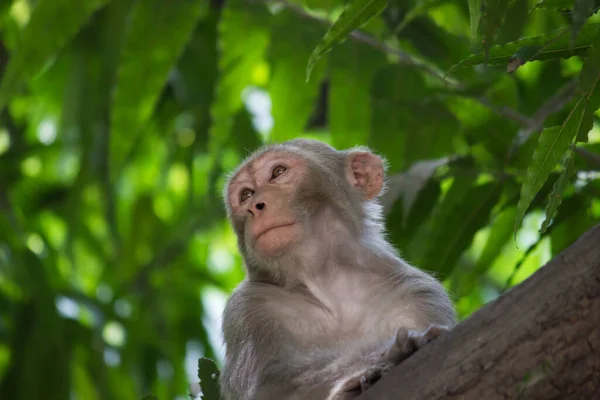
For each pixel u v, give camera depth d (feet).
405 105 41.27
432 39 42.68
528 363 21.48
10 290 60.44
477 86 37.37
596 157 35.94
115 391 60.80
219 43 44.52
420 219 37.32
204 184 63.93
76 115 59.21
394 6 42.73
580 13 20.59
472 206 36.52
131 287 61.52
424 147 41.24
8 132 63.72
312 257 33.19
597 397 21.36
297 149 35.24
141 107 42.96
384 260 33.88
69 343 58.08
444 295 32.96
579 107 23.13
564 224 36.32
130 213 63.87
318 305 32.83
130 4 53.11
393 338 27.63
